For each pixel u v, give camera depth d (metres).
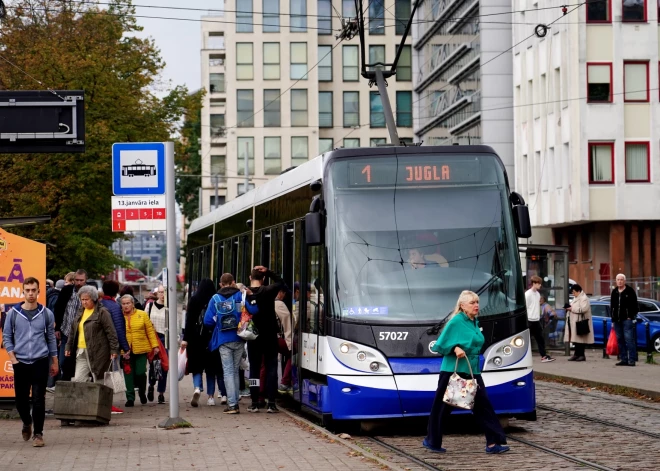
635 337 28.22
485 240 15.69
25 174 42.16
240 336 18.66
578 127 52.47
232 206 25.45
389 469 12.15
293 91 97.75
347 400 15.23
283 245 18.94
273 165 98.00
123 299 21.03
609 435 15.32
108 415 17.38
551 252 34.41
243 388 21.84
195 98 47.69
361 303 15.40
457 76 71.38
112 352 18.03
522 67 60.81
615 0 52.53
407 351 15.21
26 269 17.81
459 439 15.16
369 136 99.00
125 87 43.78
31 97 19.19
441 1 75.19
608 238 54.38
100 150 41.97
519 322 15.41
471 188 15.95
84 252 42.69
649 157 52.62
